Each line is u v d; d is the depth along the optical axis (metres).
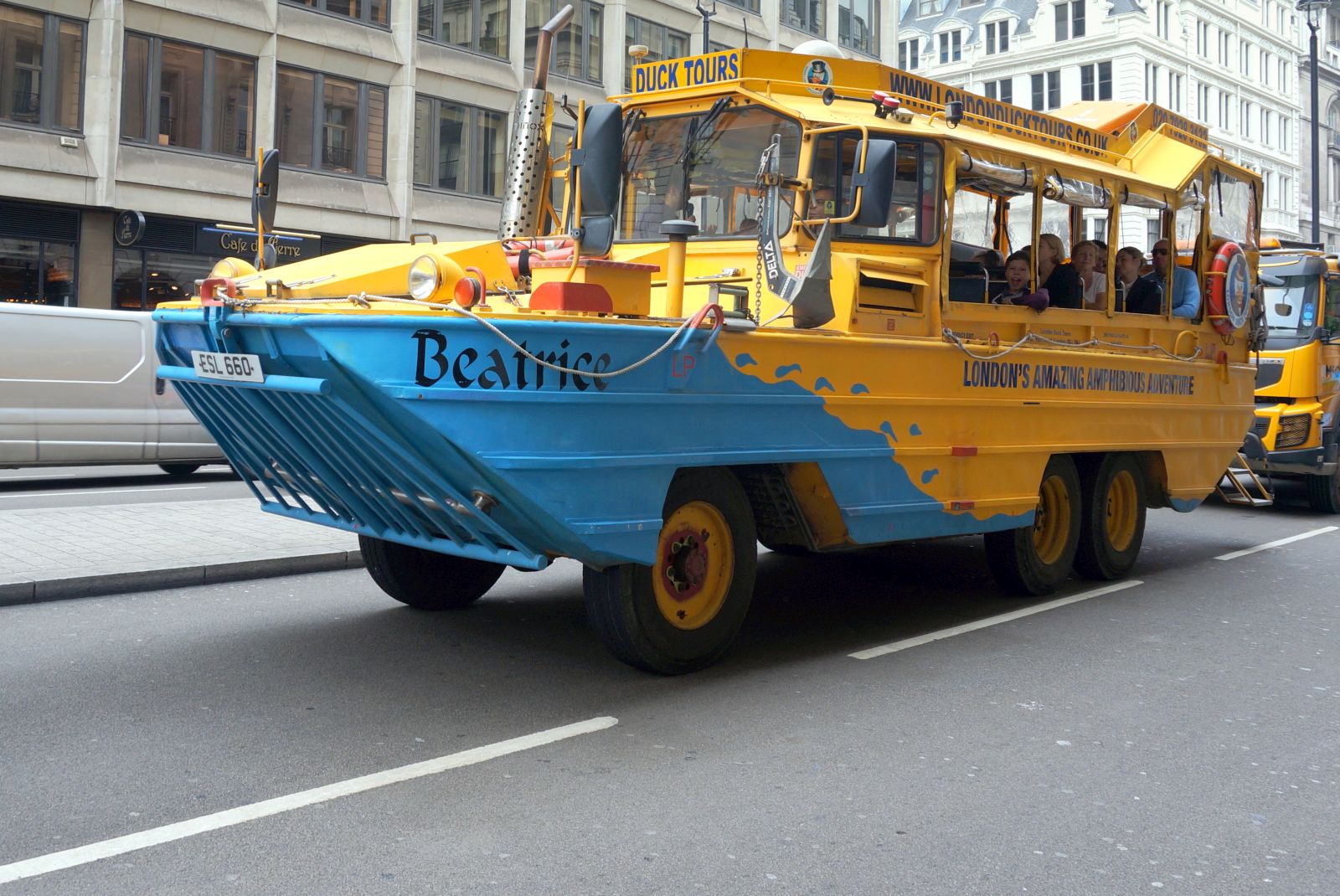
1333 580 8.97
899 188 6.54
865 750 4.72
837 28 35.59
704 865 3.60
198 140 22.59
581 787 4.23
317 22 24.17
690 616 5.70
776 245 5.79
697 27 31.39
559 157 7.18
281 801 4.03
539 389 4.78
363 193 25.14
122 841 3.68
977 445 6.93
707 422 5.42
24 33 20.34
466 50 26.94
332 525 5.95
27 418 13.55
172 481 14.86
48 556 7.91
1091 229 8.20
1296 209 67.12
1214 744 4.95
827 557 9.55
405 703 5.18
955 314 6.80
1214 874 3.65
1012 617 7.30
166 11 21.78
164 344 5.61
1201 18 59.44
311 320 4.62
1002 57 59.50
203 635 6.36
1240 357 9.95
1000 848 3.80
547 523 4.89
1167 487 8.88
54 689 5.30
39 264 20.77
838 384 6.03
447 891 3.38
